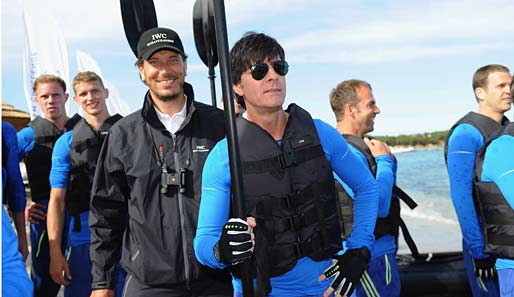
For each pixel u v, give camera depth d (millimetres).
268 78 1920
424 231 14984
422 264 4590
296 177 1990
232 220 1770
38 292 4152
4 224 999
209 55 2766
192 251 2441
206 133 2566
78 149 3572
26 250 3658
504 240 2447
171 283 2439
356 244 2074
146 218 2453
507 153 2287
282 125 2045
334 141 2100
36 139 4105
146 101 2572
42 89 4086
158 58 2518
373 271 3051
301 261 1991
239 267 1962
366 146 3082
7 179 3508
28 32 10328
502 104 3375
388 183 2979
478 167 2523
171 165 2500
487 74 3412
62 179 3648
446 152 3428
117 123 2625
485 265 3258
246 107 2041
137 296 2479
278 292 1995
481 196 2498
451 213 18984
